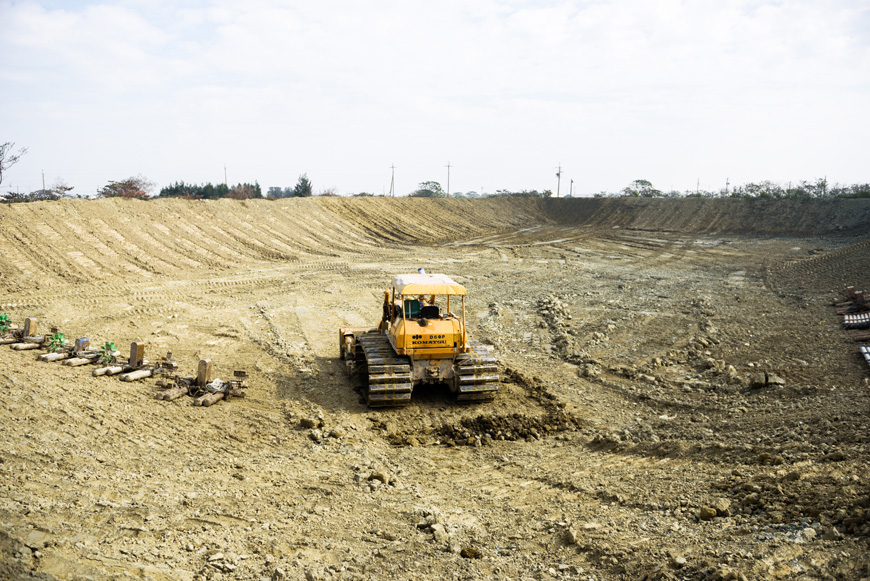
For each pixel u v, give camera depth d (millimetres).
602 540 6363
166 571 5551
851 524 5711
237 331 18141
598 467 8992
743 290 25562
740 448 8711
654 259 37438
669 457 9109
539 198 72812
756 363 14352
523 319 20469
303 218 44031
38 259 24734
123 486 7531
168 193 58875
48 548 5598
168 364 13211
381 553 6219
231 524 6785
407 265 33531
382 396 11531
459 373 11719
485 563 6059
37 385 11297
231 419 10922
